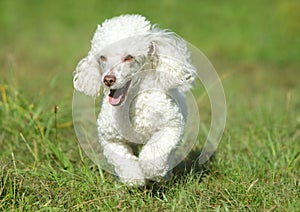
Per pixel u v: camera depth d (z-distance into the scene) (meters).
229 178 8.40
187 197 7.51
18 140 10.31
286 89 17.95
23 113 10.73
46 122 10.75
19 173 8.29
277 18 25.97
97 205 7.44
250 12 26.81
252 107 13.80
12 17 27.25
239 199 7.62
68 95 12.12
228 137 9.98
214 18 26.27
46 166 8.95
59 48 22.98
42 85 13.70
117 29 7.93
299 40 24.41
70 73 16.92
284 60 23.19
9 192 7.75
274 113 12.61
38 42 23.92
